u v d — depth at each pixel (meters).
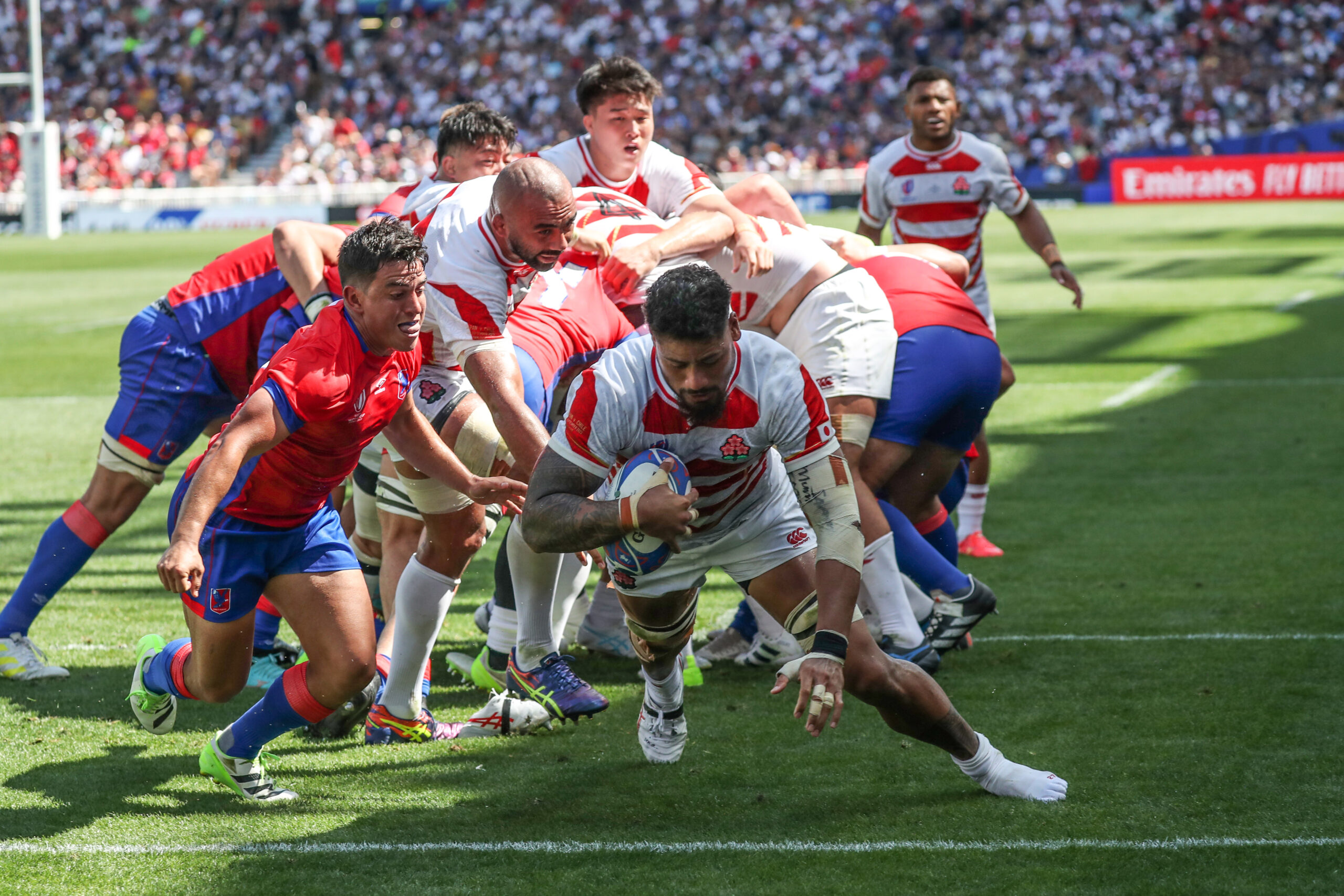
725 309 10.55
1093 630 17.94
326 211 124.88
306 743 14.69
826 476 11.52
